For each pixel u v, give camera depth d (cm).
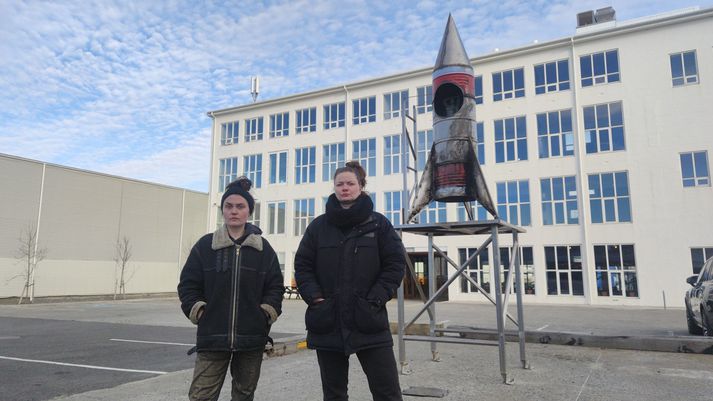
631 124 2480
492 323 1400
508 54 2806
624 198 2456
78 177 2967
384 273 328
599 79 2591
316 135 3450
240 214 349
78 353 884
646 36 2500
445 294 2816
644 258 2370
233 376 354
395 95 3180
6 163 2623
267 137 3662
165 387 568
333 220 333
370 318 312
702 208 2289
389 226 342
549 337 895
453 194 651
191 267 347
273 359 761
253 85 3972
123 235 3206
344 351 310
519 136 2761
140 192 3347
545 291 2575
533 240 2644
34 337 1128
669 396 511
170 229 3550
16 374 689
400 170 3086
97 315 1803
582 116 2602
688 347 787
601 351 813
